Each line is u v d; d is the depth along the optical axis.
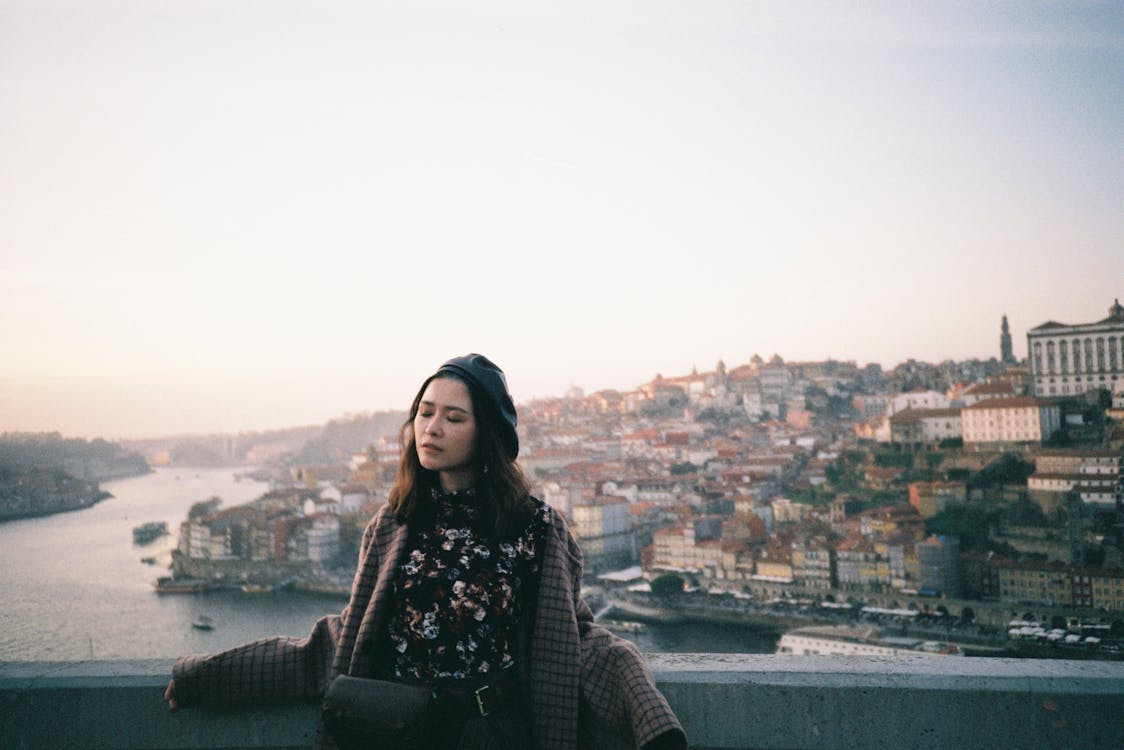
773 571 107.06
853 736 3.98
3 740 4.45
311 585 109.94
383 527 3.91
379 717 3.32
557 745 3.66
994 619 83.69
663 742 3.56
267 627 67.56
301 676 4.07
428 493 3.96
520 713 3.65
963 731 3.91
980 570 88.00
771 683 4.05
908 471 129.12
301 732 4.23
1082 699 3.82
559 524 3.99
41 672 4.53
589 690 3.73
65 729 4.43
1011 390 129.88
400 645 3.67
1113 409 106.31
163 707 4.36
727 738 4.07
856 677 4.03
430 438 3.81
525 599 3.84
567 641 3.75
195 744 4.33
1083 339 110.62
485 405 3.89
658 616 99.75
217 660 4.09
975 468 120.31
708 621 99.06
